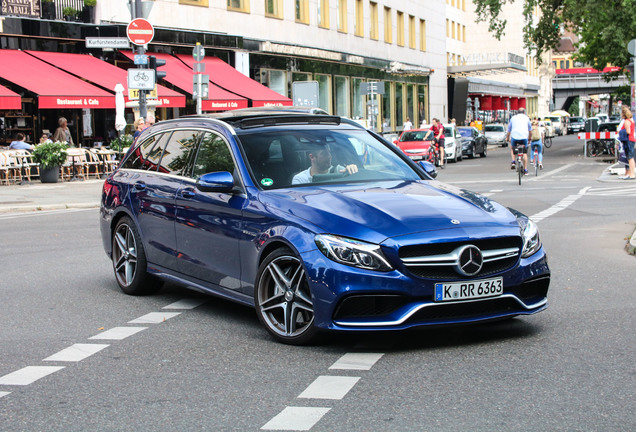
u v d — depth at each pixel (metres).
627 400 4.71
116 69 28.25
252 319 7.15
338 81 45.97
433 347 6.02
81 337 6.66
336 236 5.83
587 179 24.75
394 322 5.70
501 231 6.00
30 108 26.56
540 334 6.34
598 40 48.34
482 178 26.39
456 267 5.79
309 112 8.73
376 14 52.22
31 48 26.62
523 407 4.63
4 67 24.34
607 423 4.34
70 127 27.80
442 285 5.75
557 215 14.82
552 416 4.46
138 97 21.94
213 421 4.55
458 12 76.62
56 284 9.09
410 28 59.56
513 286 6.05
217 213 6.88
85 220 15.99
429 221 5.91
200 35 33.38
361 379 5.27
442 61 66.44
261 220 6.38
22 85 23.56
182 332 6.72
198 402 4.90
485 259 5.89
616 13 37.91
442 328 6.62
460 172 30.70
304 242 5.94
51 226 14.98
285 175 6.83
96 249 11.80
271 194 6.53
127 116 29.64
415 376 5.29
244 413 4.67
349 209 6.06
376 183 6.89
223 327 6.86
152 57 21.77
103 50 28.81
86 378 5.49
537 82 110.06
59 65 26.36
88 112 28.39
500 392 4.91
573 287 8.28
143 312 7.55
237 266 6.68
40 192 21.83
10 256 11.26
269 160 6.94
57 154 24.80
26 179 25.56
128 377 5.48
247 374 5.46
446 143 39.31
